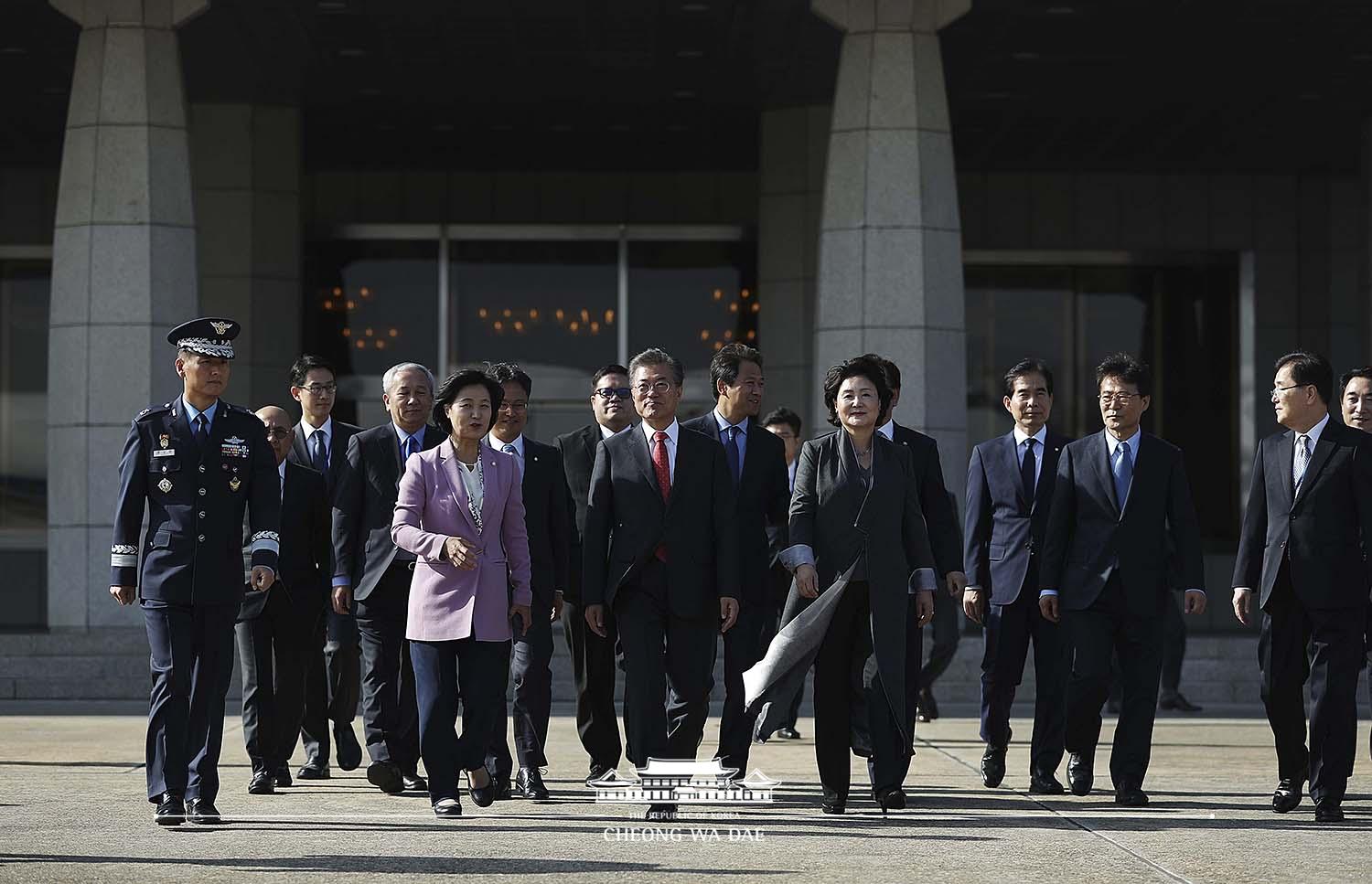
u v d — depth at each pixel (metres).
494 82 22.12
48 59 20.61
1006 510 10.09
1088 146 25.42
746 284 26.95
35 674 17.69
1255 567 9.05
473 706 8.32
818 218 23.83
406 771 9.62
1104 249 27.02
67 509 18.41
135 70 18.50
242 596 8.53
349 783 10.19
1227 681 18.00
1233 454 27.02
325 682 10.49
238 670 17.62
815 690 8.79
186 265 18.62
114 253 18.41
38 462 26.34
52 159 25.94
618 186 26.97
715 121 24.27
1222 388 27.11
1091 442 9.46
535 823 8.38
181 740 8.24
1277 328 27.09
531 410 26.83
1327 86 22.00
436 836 7.89
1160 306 27.19
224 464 8.44
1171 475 9.36
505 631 8.38
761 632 9.27
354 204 26.83
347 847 7.57
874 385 8.76
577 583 9.77
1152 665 9.29
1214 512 27.00
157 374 18.41
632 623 8.63
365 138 25.06
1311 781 8.66
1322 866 7.18
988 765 10.02
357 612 9.49
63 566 18.38
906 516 8.86
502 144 25.45
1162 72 21.33
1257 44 20.11
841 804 8.73
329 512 10.01
